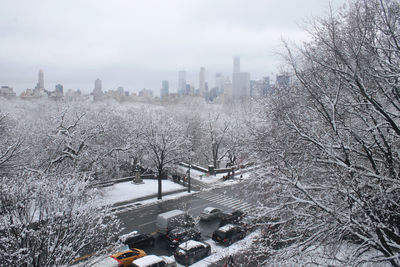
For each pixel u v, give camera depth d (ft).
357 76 30.86
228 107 302.25
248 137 60.34
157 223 83.51
